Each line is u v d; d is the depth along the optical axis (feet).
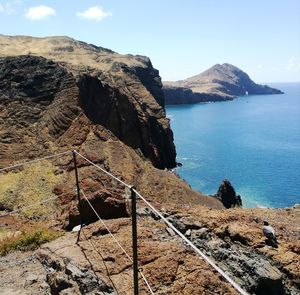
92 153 125.18
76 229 39.75
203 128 507.30
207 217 47.57
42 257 34.04
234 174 268.62
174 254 31.58
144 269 29.53
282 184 245.45
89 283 27.76
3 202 94.02
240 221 47.96
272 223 62.23
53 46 526.98
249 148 365.81
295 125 540.93
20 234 41.98
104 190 44.57
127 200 51.52
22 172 113.80
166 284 28.09
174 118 631.15
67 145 144.87
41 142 146.51
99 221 39.42
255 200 216.13
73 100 169.48
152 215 46.09
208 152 344.69
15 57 197.88
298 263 38.45
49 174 111.14
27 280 30.68
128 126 259.60
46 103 174.09
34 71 188.34
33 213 80.89
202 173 270.67
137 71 451.12
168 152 287.69
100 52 546.26
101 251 32.45
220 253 37.52
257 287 33.68
